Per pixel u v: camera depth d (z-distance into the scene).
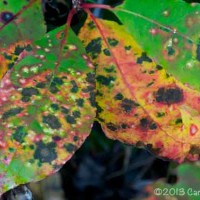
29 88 0.22
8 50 0.23
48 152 0.21
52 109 0.22
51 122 0.22
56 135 0.22
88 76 0.23
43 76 0.23
